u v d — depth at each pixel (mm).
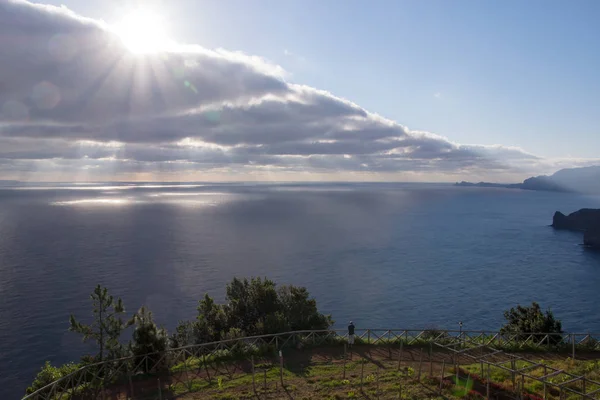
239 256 166500
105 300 34125
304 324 41375
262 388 26156
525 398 23203
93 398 25406
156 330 30875
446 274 137875
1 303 102062
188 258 161375
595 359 33219
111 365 29156
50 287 117250
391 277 132500
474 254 177750
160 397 24516
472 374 27016
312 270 141625
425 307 101500
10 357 71125
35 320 90000
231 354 31953
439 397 24141
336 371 29016
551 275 138625
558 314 97750
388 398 24266
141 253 171625
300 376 28109
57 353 72875
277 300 43469
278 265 149375
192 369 29750
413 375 27781
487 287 121688
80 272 135875
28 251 174500
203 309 43000
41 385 27672
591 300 109312
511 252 184000
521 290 118812
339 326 87188
